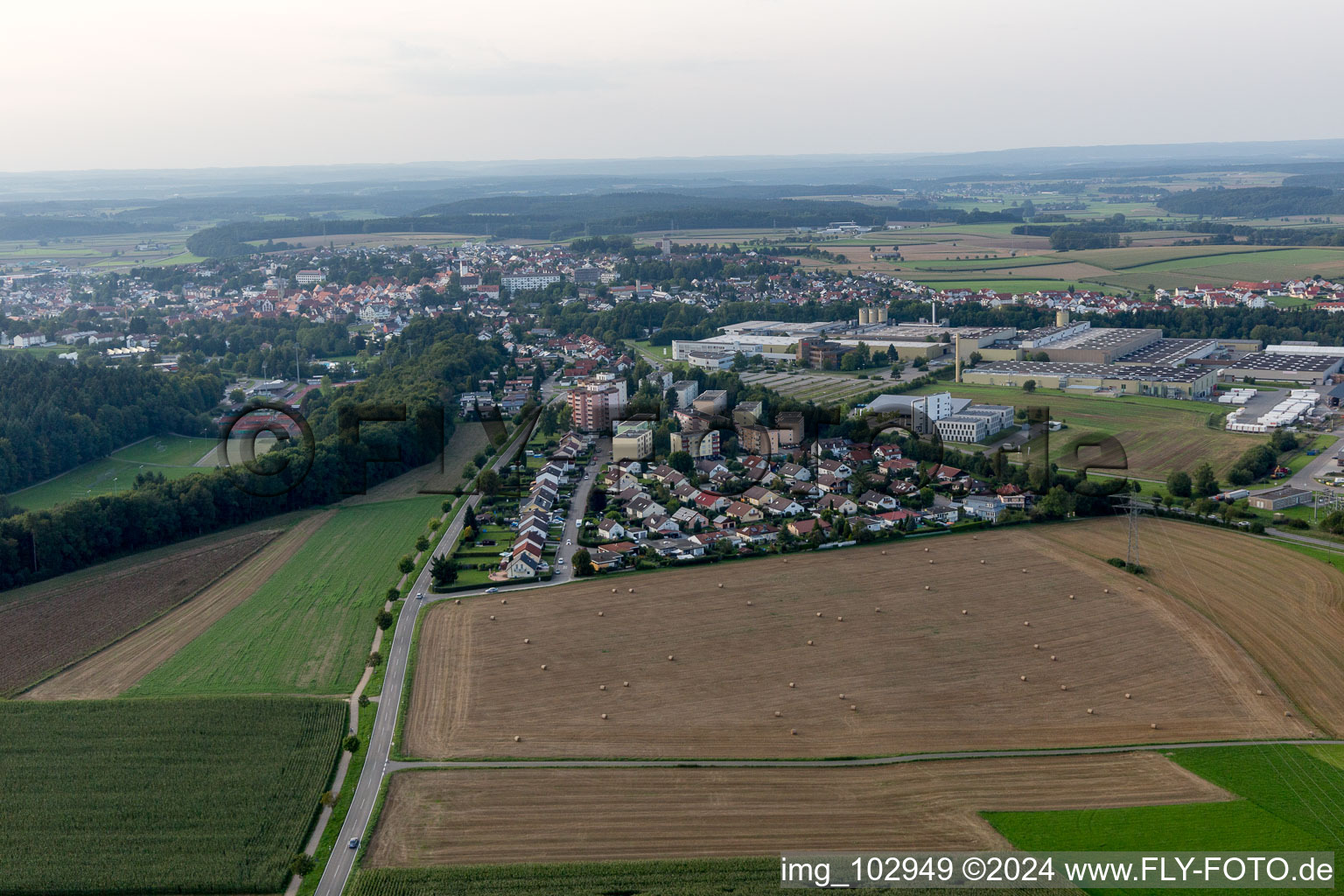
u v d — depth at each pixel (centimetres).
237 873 13588
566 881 13188
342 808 15000
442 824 14488
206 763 16088
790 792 15125
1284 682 18400
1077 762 15938
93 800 15150
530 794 15162
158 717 17438
